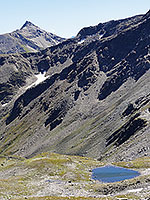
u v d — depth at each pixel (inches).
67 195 2581.2
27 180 3481.8
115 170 3681.1
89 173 3639.3
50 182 3233.3
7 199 2581.2
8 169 4335.6
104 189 2600.9
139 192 2102.6
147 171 3346.5
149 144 4837.6
